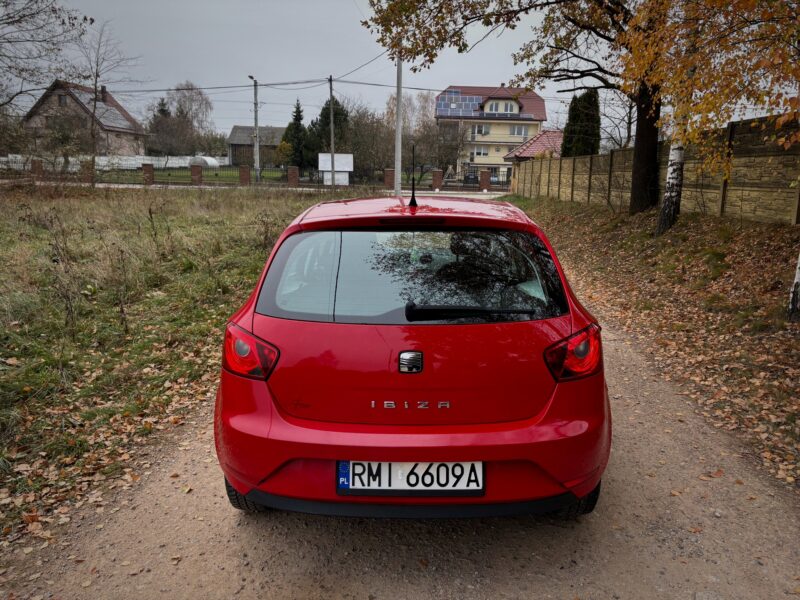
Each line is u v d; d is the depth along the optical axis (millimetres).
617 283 9844
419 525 2979
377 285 2500
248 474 2414
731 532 2895
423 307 2410
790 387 4672
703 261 9336
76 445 3826
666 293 8414
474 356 2326
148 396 4711
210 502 3219
